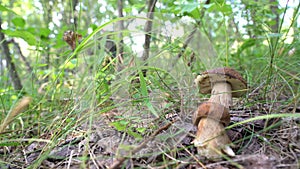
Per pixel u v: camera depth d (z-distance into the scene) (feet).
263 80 1.36
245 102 1.15
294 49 1.49
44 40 1.61
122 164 0.74
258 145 0.80
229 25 2.33
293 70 1.35
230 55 2.00
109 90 1.10
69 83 1.59
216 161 0.73
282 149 0.76
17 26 1.49
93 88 0.93
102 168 0.75
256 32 1.79
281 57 1.46
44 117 1.25
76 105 0.96
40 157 0.85
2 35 1.84
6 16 3.06
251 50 2.40
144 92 0.91
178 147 0.81
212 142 0.74
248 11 1.64
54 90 1.38
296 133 0.81
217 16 2.26
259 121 0.92
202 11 1.76
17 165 0.86
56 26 2.34
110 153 0.82
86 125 0.95
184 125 0.84
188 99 0.99
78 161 0.83
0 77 1.76
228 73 1.00
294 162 0.69
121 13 1.82
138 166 0.76
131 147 0.71
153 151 0.77
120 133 0.91
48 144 0.91
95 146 0.88
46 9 2.47
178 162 0.74
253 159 0.71
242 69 1.79
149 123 0.92
